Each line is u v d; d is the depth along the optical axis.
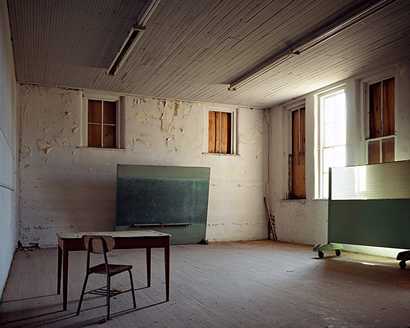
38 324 3.26
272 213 9.89
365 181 6.83
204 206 8.93
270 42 5.84
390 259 6.54
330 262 6.29
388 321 3.30
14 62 6.69
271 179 9.98
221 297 4.10
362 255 7.02
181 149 9.25
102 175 8.54
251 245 8.63
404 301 3.92
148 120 9.00
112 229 8.53
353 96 7.45
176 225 8.72
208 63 6.77
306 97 8.77
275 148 9.86
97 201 8.47
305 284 4.70
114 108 8.88
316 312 3.56
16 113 7.50
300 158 9.22
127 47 5.89
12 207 6.11
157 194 8.48
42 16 5.00
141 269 5.72
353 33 5.47
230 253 7.38
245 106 9.95
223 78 7.65
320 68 6.97
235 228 9.66
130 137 8.82
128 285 4.65
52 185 8.17
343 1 4.61
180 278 5.07
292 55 6.18
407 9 4.77
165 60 6.62
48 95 8.23
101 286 4.61
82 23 5.21
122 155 8.73
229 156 9.70
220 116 9.84
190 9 4.82
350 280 4.91
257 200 9.93
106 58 6.54
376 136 7.16
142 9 4.77
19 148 7.99
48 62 6.76
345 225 6.84
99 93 8.59
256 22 5.17
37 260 6.51
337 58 6.46
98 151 8.54
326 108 8.39
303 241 8.78
